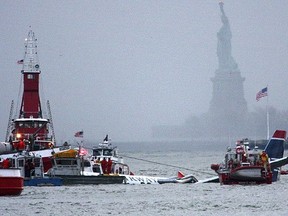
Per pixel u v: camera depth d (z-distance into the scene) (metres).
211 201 184.00
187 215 159.25
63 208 172.88
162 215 159.75
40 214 163.00
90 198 193.12
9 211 167.38
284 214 159.25
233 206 173.62
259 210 166.38
